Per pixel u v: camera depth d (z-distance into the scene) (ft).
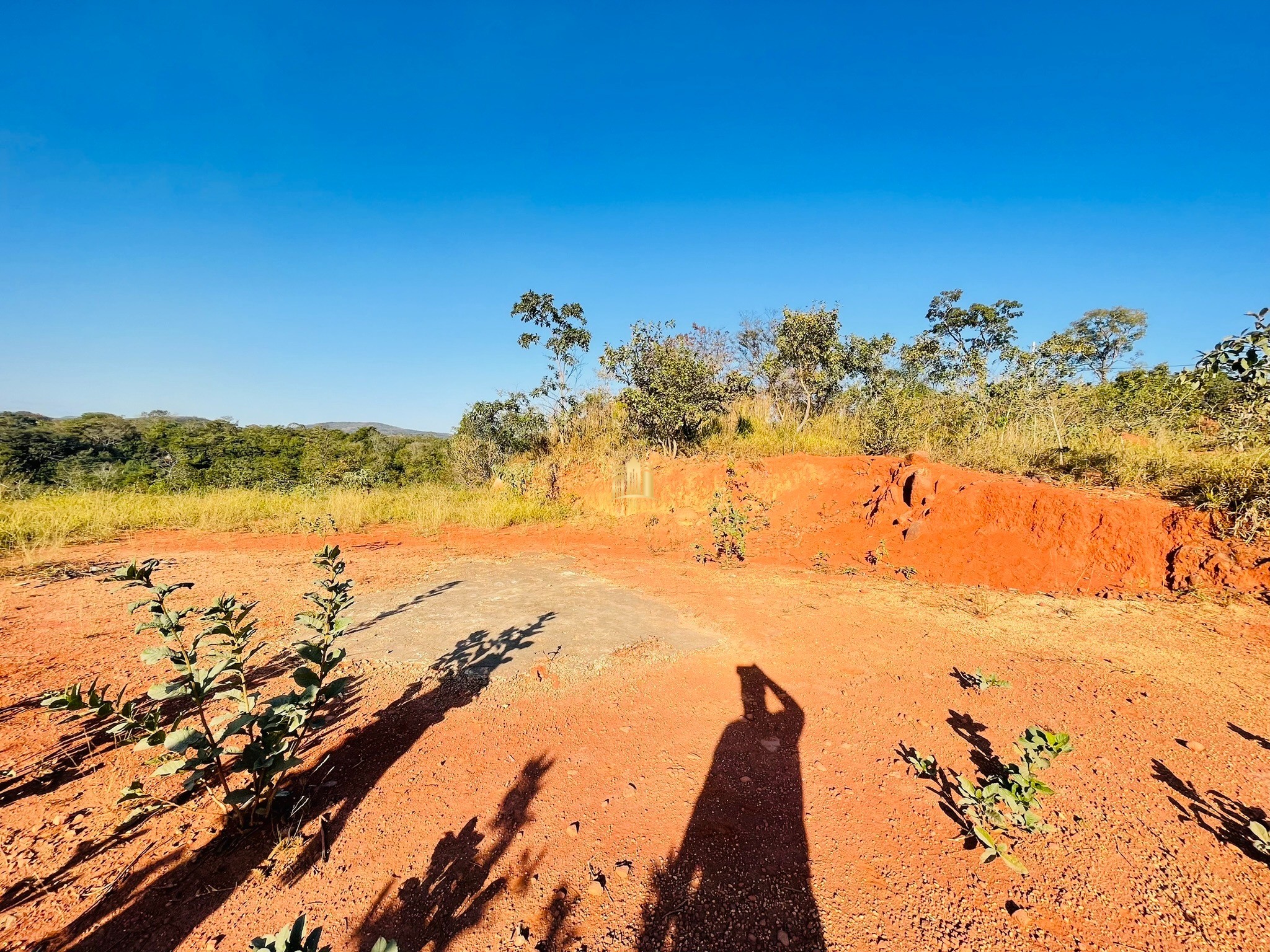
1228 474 18.34
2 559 25.75
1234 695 11.41
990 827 8.02
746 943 6.40
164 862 7.55
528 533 32.12
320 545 29.40
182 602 19.12
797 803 8.77
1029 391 30.07
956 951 6.25
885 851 7.73
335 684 8.87
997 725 10.71
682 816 8.49
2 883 7.18
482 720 11.35
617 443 41.27
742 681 12.92
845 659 13.92
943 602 17.95
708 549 26.94
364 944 6.34
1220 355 19.02
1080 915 6.66
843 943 6.39
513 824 8.33
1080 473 22.74
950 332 55.21
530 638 15.62
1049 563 19.38
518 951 6.28
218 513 35.88
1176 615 15.34
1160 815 8.22
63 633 16.20
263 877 7.32
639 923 6.66
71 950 6.25
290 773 9.58
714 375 37.86
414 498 40.73
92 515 33.81
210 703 11.99
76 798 8.86
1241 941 6.25
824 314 38.83
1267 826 7.96
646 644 15.05
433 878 7.32
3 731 10.80
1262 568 15.84
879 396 38.19
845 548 24.43
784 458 31.71
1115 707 11.17
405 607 18.60
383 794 9.04
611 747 10.37
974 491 22.62
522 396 50.65
